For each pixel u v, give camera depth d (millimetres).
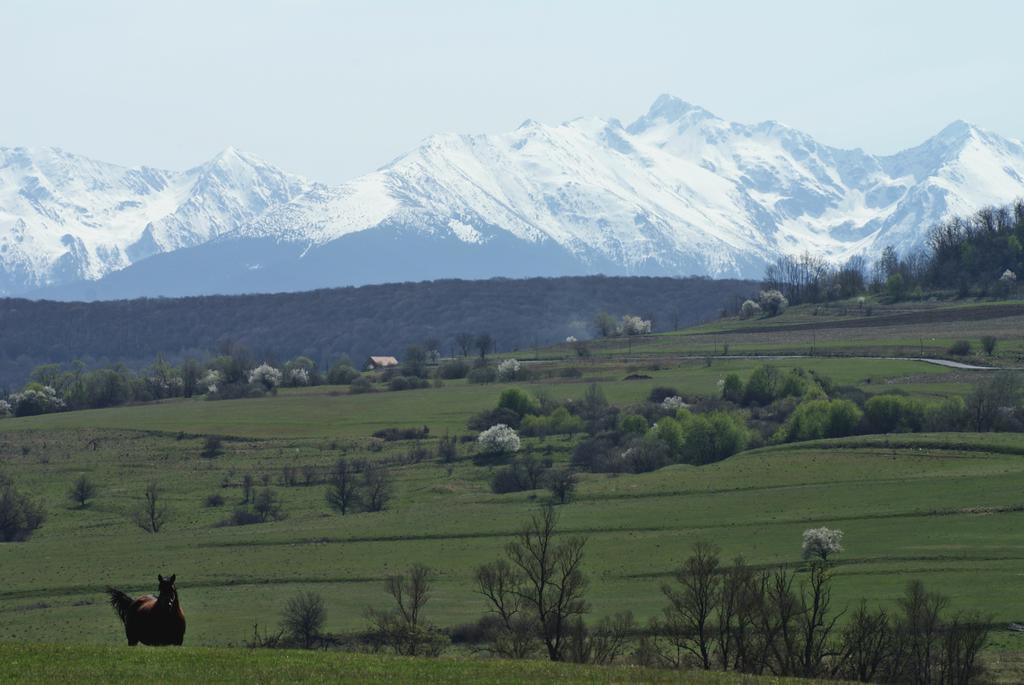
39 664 121250
